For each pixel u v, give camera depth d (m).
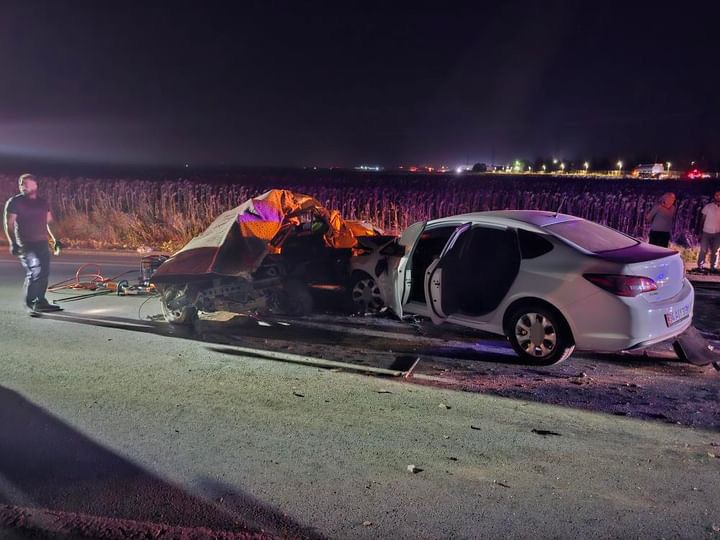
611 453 4.21
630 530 3.25
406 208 18.95
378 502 3.56
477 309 6.74
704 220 12.00
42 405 5.10
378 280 7.96
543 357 6.19
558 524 3.31
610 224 17.06
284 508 3.50
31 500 3.59
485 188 22.12
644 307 5.66
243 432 4.55
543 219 6.65
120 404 5.12
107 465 4.03
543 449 4.27
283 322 8.10
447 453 4.21
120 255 15.19
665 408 5.08
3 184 21.30
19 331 7.56
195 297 7.63
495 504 3.53
